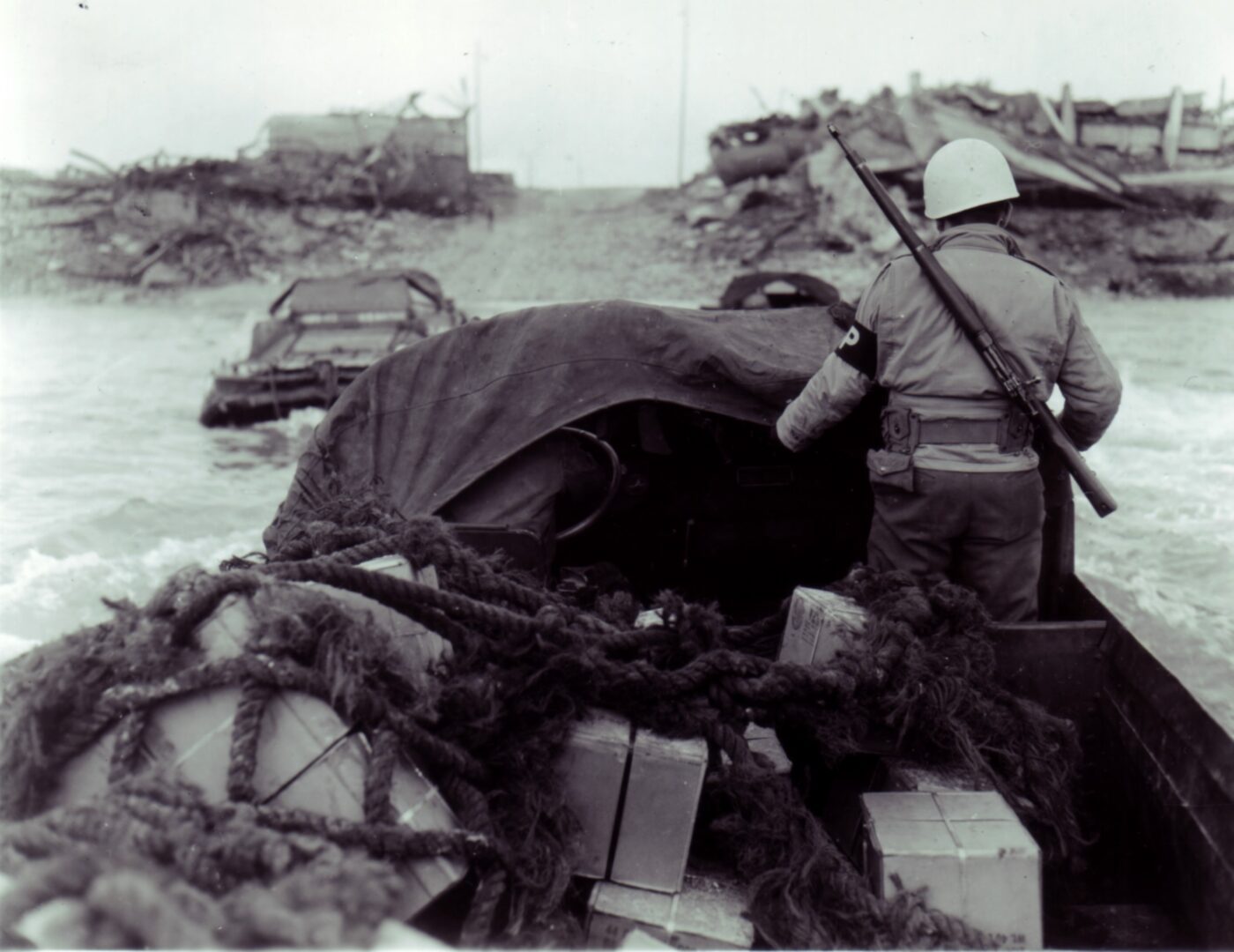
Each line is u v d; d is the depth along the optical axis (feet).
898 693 8.68
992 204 10.80
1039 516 10.57
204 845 6.02
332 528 9.62
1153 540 26.58
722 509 13.85
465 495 12.11
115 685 6.74
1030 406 10.21
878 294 10.64
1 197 121.80
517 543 11.81
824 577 14.26
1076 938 8.89
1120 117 111.86
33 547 25.26
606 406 12.16
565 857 7.48
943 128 109.09
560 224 136.26
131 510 28.66
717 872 8.21
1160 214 109.19
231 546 26.30
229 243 121.60
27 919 5.76
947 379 10.32
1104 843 10.13
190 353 67.62
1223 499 30.14
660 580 14.17
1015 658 9.87
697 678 8.27
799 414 11.29
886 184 111.96
